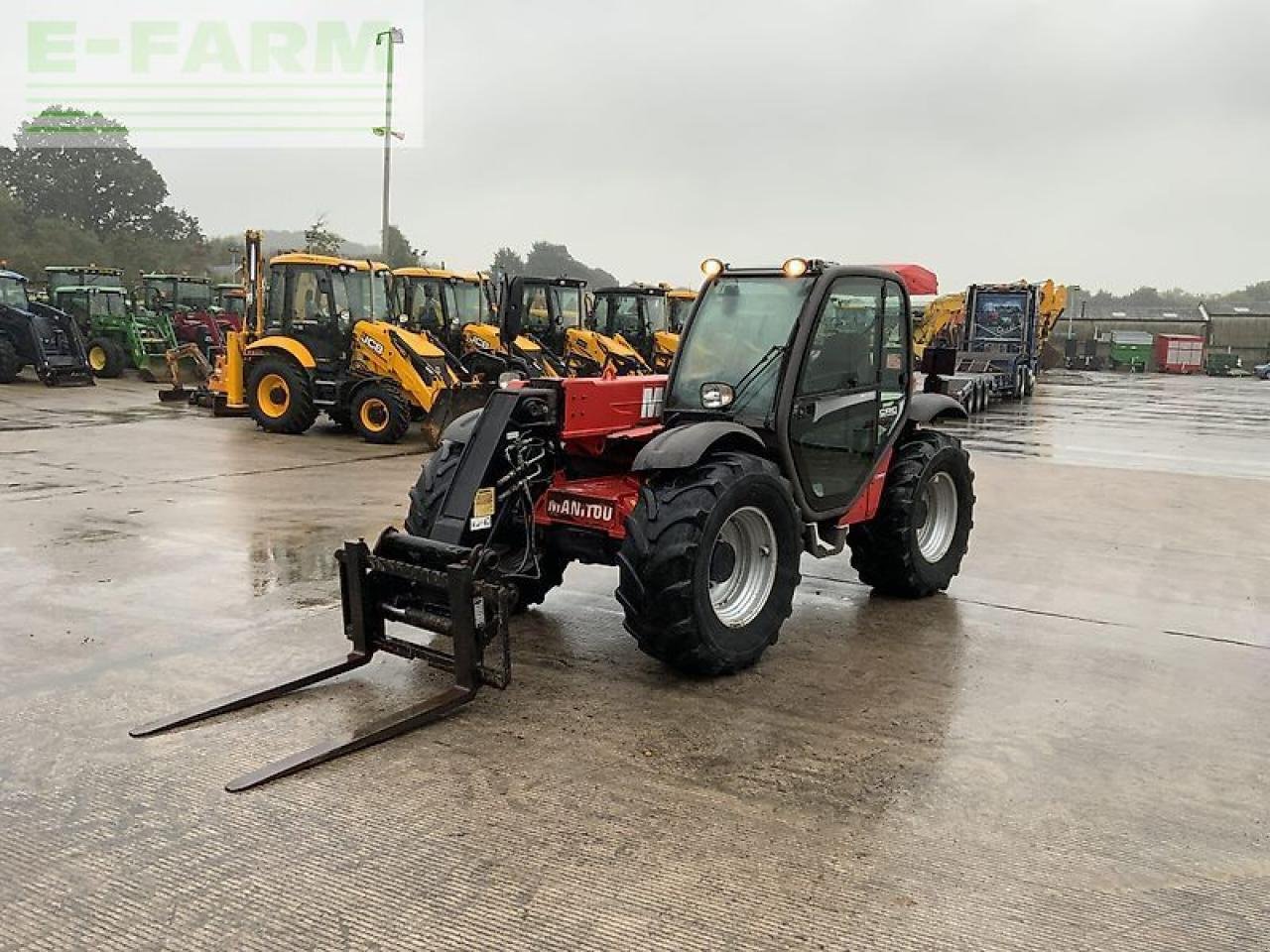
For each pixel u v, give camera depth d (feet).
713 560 13.52
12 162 198.49
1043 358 132.87
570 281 57.62
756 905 8.25
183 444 36.63
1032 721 12.48
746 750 11.34
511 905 8.18
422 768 10.69
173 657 13.96
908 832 9.56
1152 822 9.92
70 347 60.64
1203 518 26.91
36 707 12.12
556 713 12.28
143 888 8.36
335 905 8.14
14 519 22.84
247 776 10.32
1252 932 8.11
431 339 41.68
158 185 214.28
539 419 14.28
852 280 15.67
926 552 18.37
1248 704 13.25
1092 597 18.57
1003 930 8.03
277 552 20.06
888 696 13.19
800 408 14.74
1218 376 130.41
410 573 12.59
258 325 42.50
